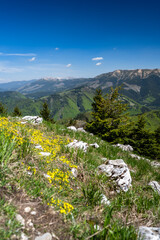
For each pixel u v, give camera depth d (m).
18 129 6.37
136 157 11.46
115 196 4.52
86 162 5.76
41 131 8.09
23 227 2.41
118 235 2.62
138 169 8.19
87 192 3.94
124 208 3.92
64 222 2.81
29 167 3.89
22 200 2.95
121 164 5.82
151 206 4.25
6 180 3.16
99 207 3.59
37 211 2.83
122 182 5.03
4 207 2.59
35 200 3.08
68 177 4.48
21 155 4.24
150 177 7.13
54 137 7.89
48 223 2.67
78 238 2.59
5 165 3.39
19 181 3.30
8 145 3.95
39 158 4.62
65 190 3.87
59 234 2.54
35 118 9.99
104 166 5.81
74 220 2.89
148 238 2.65
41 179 3.77
